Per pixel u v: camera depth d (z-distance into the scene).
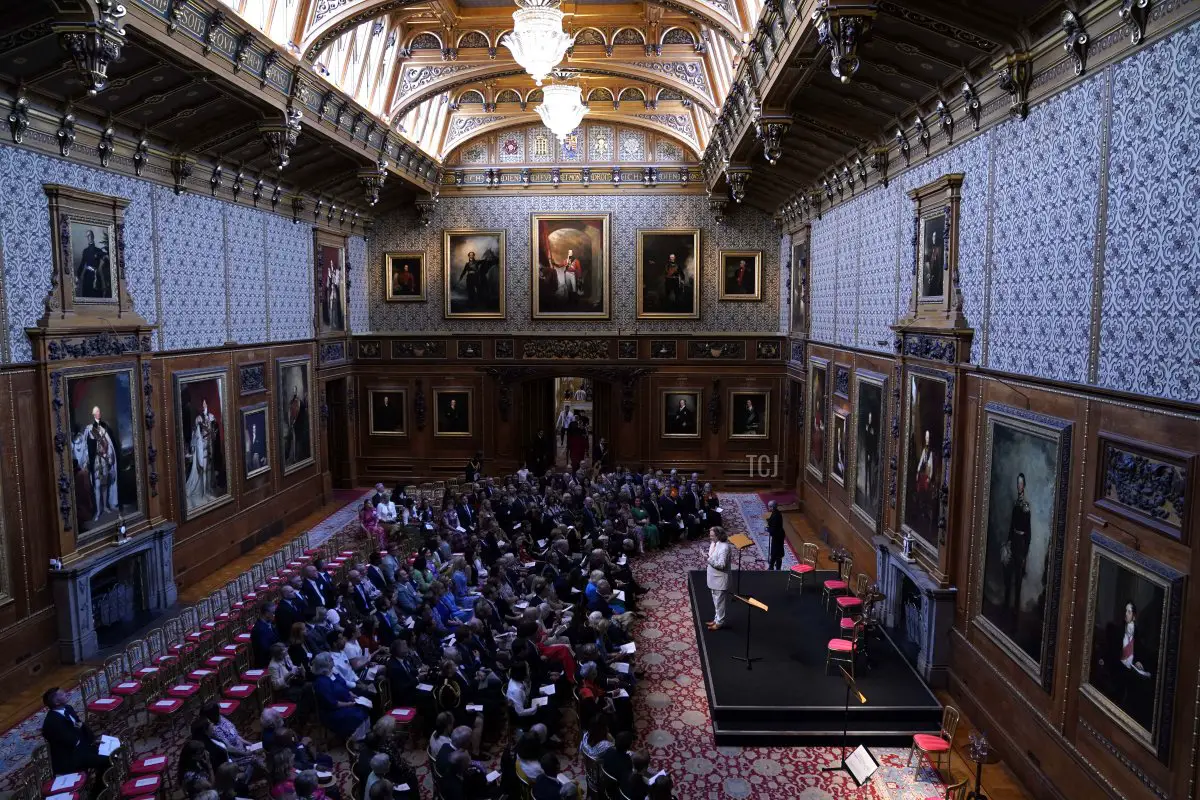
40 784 8.44
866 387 15.54
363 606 13.10
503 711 10.74
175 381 15.38
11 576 11.41
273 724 8.39
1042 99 8.85
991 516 10.12
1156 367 6.85
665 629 14.20
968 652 10.68
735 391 25.34
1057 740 8.35
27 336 11.73
